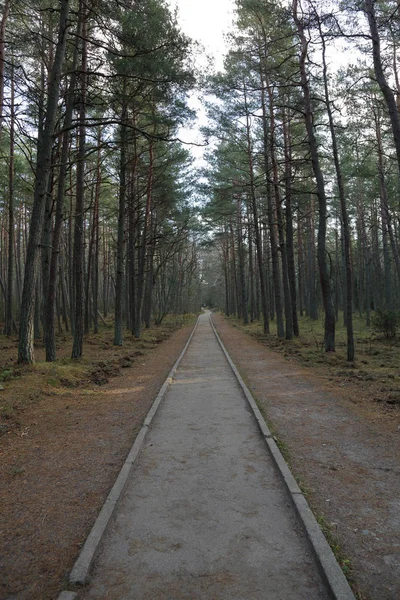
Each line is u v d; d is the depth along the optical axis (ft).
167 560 10.18
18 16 43.21
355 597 8.65
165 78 37.35
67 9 35.17
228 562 10.07
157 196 79.61
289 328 64.69
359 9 35.73
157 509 12.84
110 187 83.10
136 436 20.02
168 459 17.16
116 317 62.28
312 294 111.65
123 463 16.55
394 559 10.05
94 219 76.59
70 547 10.73
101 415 23.99
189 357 51.65
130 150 69.72
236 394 29.58
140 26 35.73
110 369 40.14
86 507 12.89
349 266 41.60
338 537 11.02
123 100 45.06
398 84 57.06
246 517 12.28
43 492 13.99
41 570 9.79
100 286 187.21
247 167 80.74
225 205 89.56
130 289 90.07
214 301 399.03
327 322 49.42
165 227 98.99
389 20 34.76
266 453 17.70
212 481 14.92
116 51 36.11
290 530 11.53
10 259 73.67
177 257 156.15
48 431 20.90
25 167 77.41
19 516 12.35
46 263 59.26
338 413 23.57
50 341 40.50
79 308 45.34
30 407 25.22
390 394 27.14
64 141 40.63
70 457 17.28
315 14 38.75
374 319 65.41
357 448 17.92
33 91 38.96
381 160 68.13
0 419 22.31
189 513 12.57
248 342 68.23
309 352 49.80
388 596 8.78
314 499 13.24
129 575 9.62
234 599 8.76
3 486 14.49
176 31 36.45
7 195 81.87
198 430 21.16
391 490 13.83
